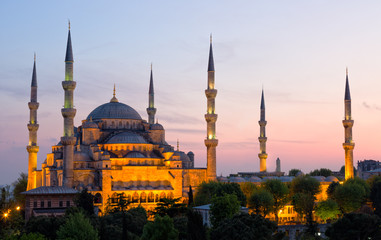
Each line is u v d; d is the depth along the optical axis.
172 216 167.25
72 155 192.88
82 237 111.50
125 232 115.81
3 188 120.94
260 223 120.19
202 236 103.25
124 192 192.38
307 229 170.88
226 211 147.38
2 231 114.81
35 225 129.00
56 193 172.50
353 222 131.62
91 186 192.88
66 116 197.75
